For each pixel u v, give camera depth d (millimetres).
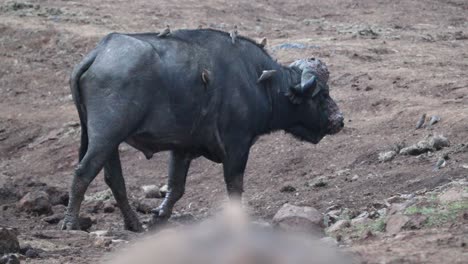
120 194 33750
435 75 52500
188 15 71062
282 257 20031
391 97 48688
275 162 43188
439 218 26703
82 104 32781
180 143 33250
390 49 60750
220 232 20500
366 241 26000
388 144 41812
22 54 63500
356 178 38438
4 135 54219
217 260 19875
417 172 36656
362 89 51094
